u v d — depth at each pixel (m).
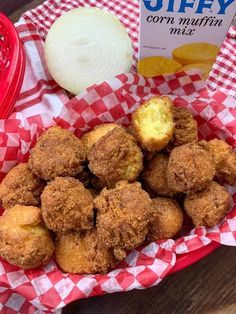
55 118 0.26
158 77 0.26
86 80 0.28
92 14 0.28
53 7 0.32
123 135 0.23
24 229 0.22
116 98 0.26
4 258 0.22
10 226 0.22
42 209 0.22
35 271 0.22
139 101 0.26
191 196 0.23
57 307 0.21
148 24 0.23
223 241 0.22
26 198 0.24
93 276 0.22
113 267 0.23
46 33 0.31
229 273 0.25
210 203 0.23
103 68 0.28
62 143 0.24
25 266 0.22
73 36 0.28
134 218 0.21
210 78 0.29
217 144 0.25
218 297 0.24
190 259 0.22
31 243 0.22
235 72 0.29
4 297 0.23
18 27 0.30
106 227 0.21
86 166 0.25
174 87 0.26
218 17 0.22
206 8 0.22
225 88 0.29
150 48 0.25
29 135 0.25
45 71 0.29
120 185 0.23
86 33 0.28
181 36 0.24
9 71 0.25
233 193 0.25
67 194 0.22
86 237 0.23
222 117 0.25
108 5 0.32
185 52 0.25
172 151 0.23
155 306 0.24
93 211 0.23
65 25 0.28
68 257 0.22
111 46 0.28
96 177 0.25
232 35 0.30
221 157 0.24
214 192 0.23
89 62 0.28
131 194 0.22
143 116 0.24
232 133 0.25
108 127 0.25
